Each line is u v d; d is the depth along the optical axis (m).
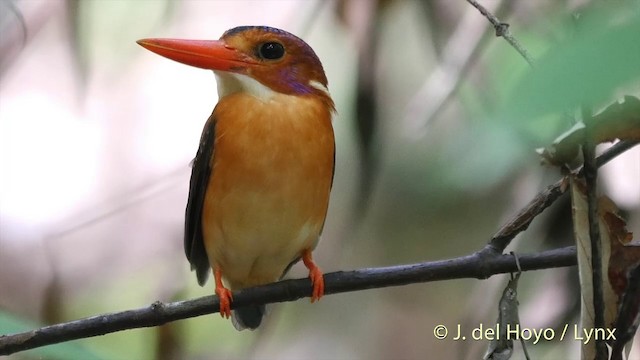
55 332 5.08
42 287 8.86
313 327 9.05
